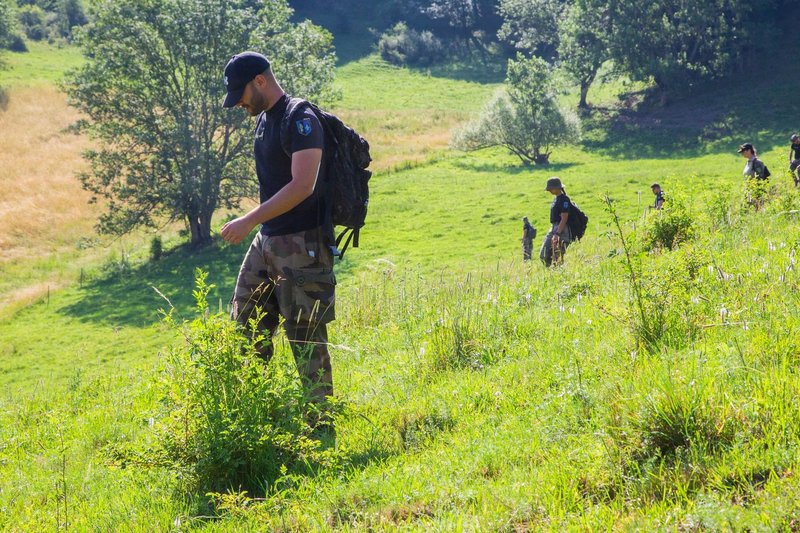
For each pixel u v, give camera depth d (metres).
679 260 5.77
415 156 62.25
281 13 47.50
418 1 123.38
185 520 3.57
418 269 11.13
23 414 8.73
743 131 65.69
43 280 42.31
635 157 62.12
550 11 102.81
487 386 4.86
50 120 69.38
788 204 10.89
